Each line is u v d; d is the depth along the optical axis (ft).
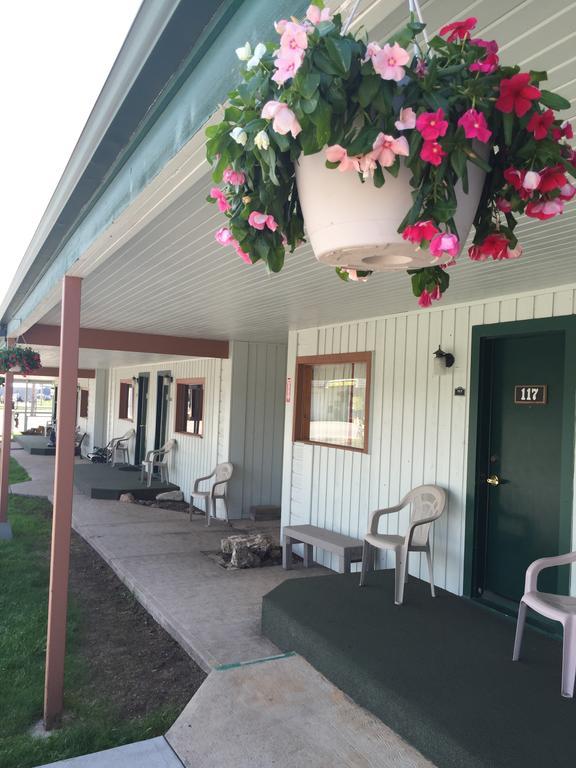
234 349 30.78
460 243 3.83
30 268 15.40
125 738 10.38
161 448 39.29
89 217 9.91
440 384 17.08
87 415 63.98
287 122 3.34
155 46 5.80
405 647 11.63
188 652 13.99
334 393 22.47
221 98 5.19
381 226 3.67
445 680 10.27
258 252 4.25
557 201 3.86
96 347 26.78
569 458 13.26
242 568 20.94
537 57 5.36
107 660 13.73
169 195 7.30
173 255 12.64
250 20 4.83
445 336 17.02
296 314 20.10
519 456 15.16
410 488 17.87
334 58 3.22
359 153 3.38
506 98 3.42
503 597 15.37
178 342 29.48
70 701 11.75
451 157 3.46
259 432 31.58
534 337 14.90
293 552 23.26
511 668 10.81
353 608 13.85
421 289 4.91
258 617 15.89
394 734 9.65
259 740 9.57
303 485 23.30
